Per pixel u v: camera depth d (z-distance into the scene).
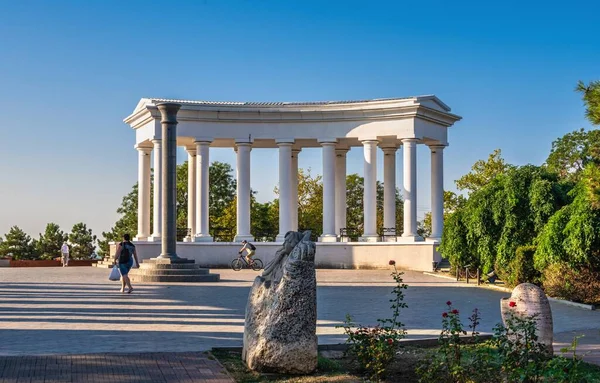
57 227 108.81
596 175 27.88
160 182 52.16
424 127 52.69
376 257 51.53
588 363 16.19
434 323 22.05
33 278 41.59
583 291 28.50
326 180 53.50
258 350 14.64
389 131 52.06
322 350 17.16
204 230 53.16
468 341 18.36
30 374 13.95
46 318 22.64
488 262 37.31
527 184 36.56
